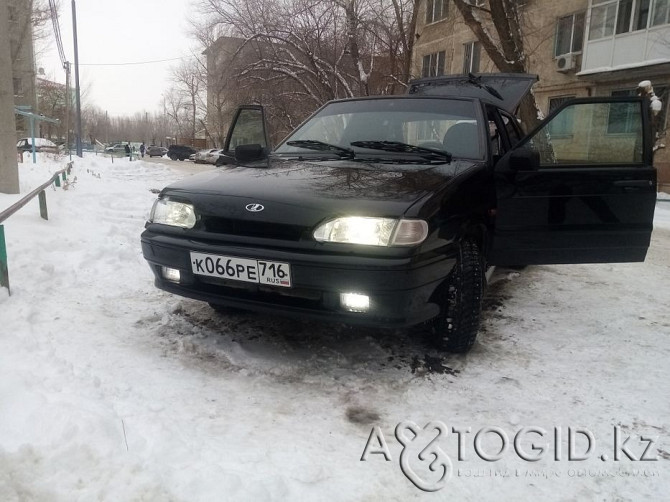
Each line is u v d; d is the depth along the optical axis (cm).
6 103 768
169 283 289
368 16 1250
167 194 290
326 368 274
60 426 198
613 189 331
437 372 274
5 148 777
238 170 315
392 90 1302
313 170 299
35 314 323
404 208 239
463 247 284
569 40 1838
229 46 1345
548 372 278
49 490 169
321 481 184
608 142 333
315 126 385
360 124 367
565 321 360
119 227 636
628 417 236
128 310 350
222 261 256
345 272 234
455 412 237
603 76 1695
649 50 1559
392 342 308
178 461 187
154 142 8119
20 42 3192
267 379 260
